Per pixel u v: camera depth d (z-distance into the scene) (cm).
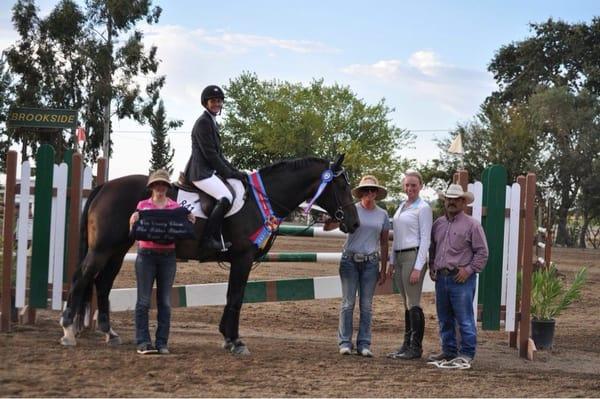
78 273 774
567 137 5847
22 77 4438
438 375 723
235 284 799
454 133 4716
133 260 942
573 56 6769
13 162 868
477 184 905
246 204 798
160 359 717
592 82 6575
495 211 905
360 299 827
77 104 4431
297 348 860
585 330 1166
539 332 966
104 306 816
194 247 779
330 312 1229
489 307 905
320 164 824
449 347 812
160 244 745
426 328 1116
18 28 4391
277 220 814
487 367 809
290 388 622
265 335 988
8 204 866
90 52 4331
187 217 746
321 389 625
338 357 799
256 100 6419
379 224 823
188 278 1570
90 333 898
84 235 785
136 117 4453
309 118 5672
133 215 739
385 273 868
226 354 773
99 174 923
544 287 980
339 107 5775
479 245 791
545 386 692
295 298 988
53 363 669
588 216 5931
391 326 1123
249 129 6331
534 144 4956
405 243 823
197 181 773
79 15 4375
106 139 4372
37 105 4384
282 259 971
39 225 881
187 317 1118
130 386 600
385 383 666
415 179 829
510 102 6994
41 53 4359
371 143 5722
